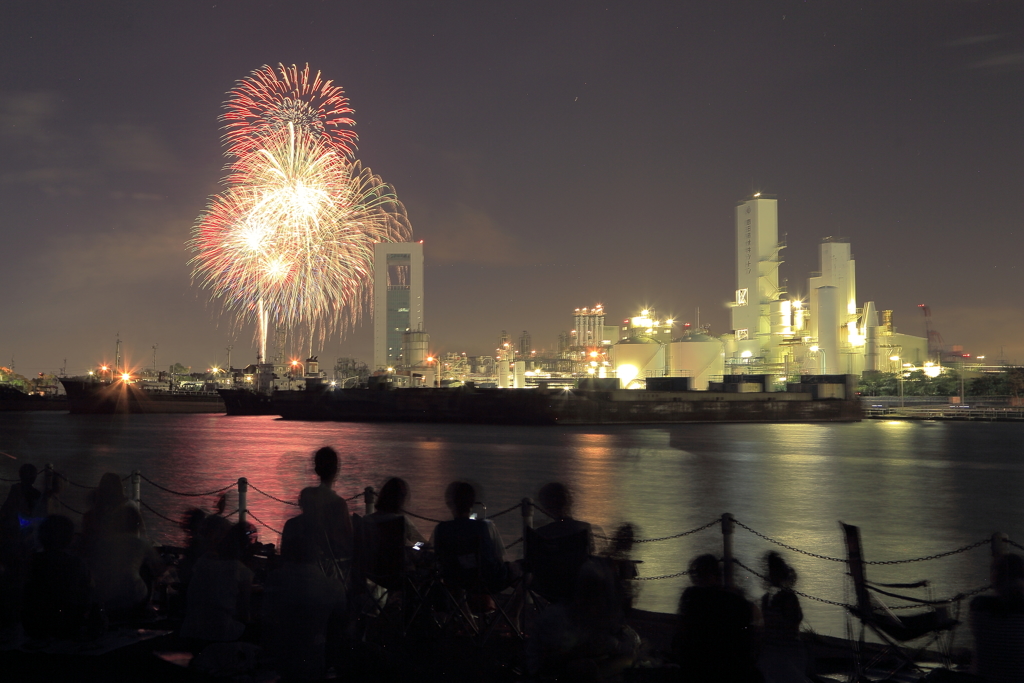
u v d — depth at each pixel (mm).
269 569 13789
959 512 42688
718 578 9547
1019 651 9914
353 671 10711
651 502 45250
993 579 10281
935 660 12477
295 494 43719
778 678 9461
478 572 11984
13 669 10820
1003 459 80500
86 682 10328
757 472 64750
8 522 12539
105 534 12664
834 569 24969
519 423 157125
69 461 68688
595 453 84125
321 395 176375
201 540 12727
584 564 10344
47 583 11484
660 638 12664
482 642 12055
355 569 11875
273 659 10500
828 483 56938
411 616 12586
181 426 143250
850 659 12383
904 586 13289
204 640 11516
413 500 42656
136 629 12445
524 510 13000
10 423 157375
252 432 123688
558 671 10023
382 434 119812
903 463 75250
